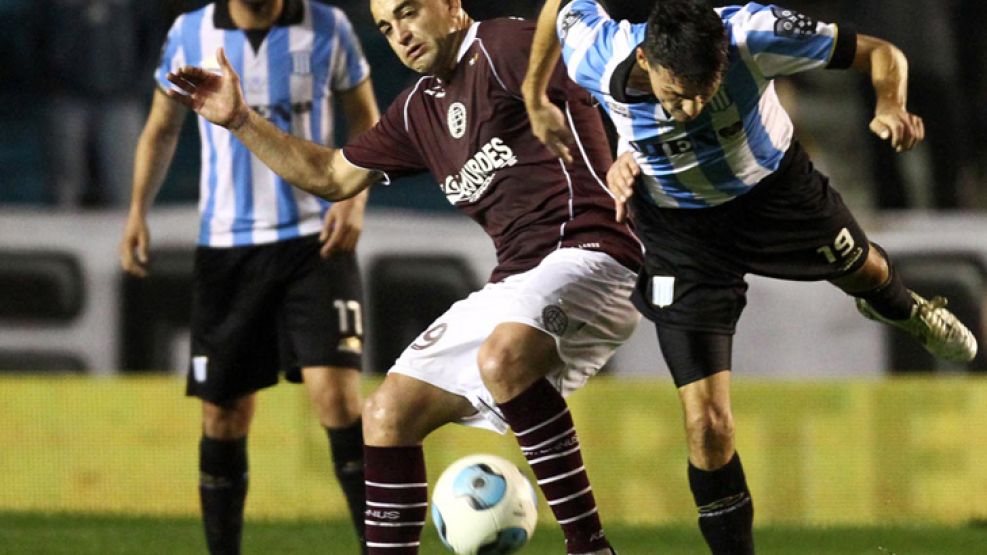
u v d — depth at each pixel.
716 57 12.61
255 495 25.16
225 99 15.12
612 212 14.79
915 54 34.41
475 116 14.62
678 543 21.69
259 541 21.00
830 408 25.48
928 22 34.38
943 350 17.28
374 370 27.47
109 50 33.16
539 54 13.36
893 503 25.44
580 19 13.95
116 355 27.77
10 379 25.86
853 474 25.44
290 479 25.19
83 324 27.81
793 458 25.42
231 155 18.11
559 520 14.27
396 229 27.75
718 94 13.45
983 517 25.20
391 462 14.32
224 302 18.30
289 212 18.02
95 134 33.47
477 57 14.56
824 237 14.99
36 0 33.12
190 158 38.66
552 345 14.16
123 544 20.45
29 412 25.78
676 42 12.56
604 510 25.20
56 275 27.81
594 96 14.12
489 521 14.80
